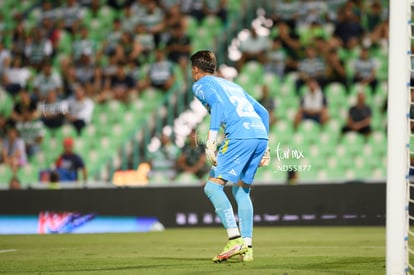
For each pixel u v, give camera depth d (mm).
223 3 57156
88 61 55062
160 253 27891
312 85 51812
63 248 31125
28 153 51062
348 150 50562
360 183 43062
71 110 52438
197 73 23500
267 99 51719
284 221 43000
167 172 49625
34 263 24719
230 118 22703
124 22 57062
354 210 43000
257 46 55062
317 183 43062
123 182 50031
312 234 37500
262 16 56344
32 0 58844
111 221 42812
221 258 23016
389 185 17984
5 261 25547
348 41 54969
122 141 51625
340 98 52500
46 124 52125
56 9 58219
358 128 50875
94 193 42969
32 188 42812
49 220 42656
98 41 56469
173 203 42969
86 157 51375
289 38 55312
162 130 51781
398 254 17891
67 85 54094
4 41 56719
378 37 55125
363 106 51094
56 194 42781
